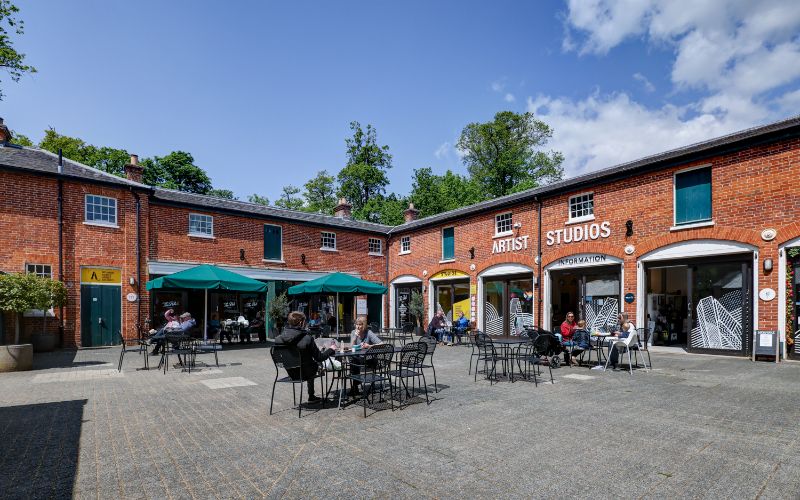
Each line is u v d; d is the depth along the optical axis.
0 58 16.55
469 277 19.03
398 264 23.61
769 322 10.45
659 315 13.74
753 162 10.91
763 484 3.49
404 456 4.14
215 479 3.64
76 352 13.35
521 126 41.78
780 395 6.64
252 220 19.86
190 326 11.23
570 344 10.09
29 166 14.23
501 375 8.70
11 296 10.34
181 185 38.34
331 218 23.59
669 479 3.59
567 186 15.02
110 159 33.88
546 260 15.89
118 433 4.91
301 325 6.09
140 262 16.23
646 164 12.85
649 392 6.96
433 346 7.33
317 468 3.87
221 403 6.38
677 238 12.23
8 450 4.36
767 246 10.56
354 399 6.59
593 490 3.40
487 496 3.31
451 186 42.62
